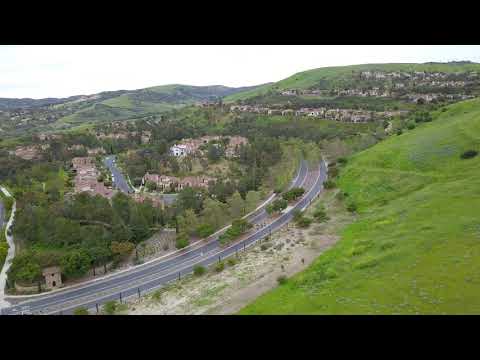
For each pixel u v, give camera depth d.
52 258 94.19
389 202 105.50
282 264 85.00
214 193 146.38
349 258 75.00
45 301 84.00
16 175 181.25
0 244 111.25
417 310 48.19
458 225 71.25
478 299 47.59
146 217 121.88
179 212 127.44
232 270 87.06
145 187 177.12
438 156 118.12
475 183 93.25
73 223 114.94
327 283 66.25
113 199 136.75
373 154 141.00
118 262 102.12
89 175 188.38
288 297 65.62
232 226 110.12
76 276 93.81
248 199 136.62
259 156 190.38
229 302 71.00
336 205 119.25
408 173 116.50
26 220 121.50
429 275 56.28
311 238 97.06
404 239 72.69
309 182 153.88
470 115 144.12
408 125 171.00
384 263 65.69
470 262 56.97
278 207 122.75
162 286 85.56
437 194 93.38
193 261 98.06
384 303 51.97
